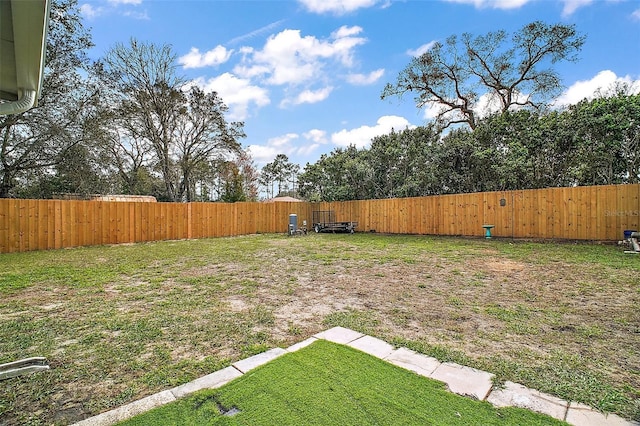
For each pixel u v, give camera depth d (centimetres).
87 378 225
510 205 1020
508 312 353
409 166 1435
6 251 880
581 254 691
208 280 525
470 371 227
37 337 296
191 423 172
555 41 1317
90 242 1035
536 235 962
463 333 298
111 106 1464
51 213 962
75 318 347
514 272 549
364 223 1489
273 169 3900
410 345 271
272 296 430
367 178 1545
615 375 221
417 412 179
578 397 195
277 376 218
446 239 1082
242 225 1416
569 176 1032
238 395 197
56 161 1180
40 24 169
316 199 1841
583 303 379
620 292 418
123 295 438
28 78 227
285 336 295
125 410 187
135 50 1574
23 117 1049
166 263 691
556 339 282
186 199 1969
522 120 1158
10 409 191
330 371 225
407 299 410
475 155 1180
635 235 739
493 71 1498
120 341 287
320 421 171
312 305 389
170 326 322
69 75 1146
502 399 193
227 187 2103
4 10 161
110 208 1080
